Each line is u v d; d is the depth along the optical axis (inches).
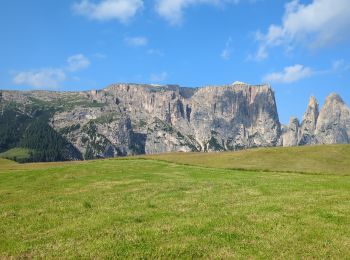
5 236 965.8
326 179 2049.7
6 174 2576.3
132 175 2330.2
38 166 4037.9
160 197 1473.9
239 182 1924.2
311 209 1179.9
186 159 3848.4
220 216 1110.4
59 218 1150.3
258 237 907.4
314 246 843.4
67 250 827.4
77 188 1819.6
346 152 3555.6
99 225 1033.5
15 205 1393.9
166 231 961.5
